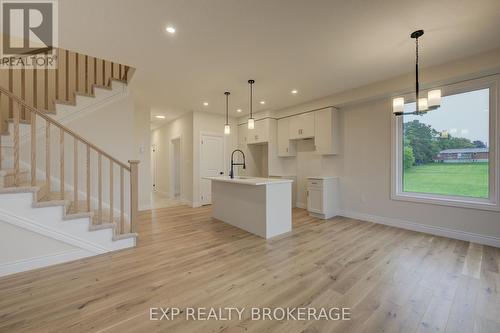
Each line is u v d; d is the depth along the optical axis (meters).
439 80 3.19
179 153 6.91
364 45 2.68
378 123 4.11
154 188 8.70
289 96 4.59
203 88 4.11
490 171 3.04
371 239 3.27
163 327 1.55
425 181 3.69
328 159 4.91
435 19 2.21
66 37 2.49
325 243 3.12
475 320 1.61
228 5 2.00
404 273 2.28
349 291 1.98
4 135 3.12
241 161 6.48
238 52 2.83
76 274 2.25
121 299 1.85
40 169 3.33
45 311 1.70
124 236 2.88
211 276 2.23
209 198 6.03
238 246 3.01
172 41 2.57
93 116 3.69
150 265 2.45
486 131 3.13
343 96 4.30
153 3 1.96
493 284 2.06
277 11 2.09
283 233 3.54
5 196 2.20
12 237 2.24
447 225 3.36
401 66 3.24
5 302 1.80
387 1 1.96
